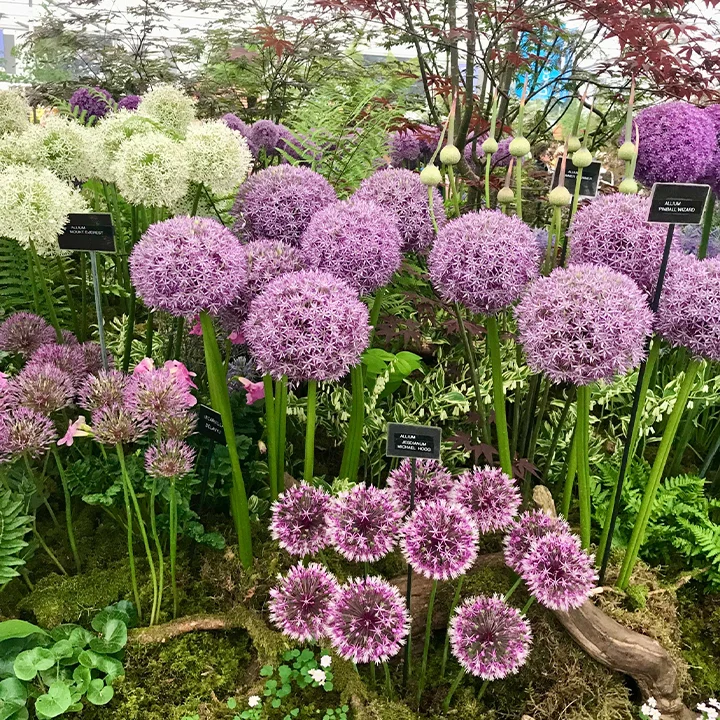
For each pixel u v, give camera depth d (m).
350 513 1.50
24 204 1.90
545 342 1.53
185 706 1.66
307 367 1.61
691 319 1.64
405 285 2.63
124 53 5.66
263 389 2.04
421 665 1.76
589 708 1.70
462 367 2.52
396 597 1.40
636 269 1.78
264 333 1.61
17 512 1.77
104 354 2.00
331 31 4.55
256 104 5.48
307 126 3.29
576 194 2.05
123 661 1.73
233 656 1.78
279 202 2.17
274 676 1.67
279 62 5.09
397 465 2.46
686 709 1.75
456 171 3.11
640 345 1.56
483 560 1.92
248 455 2.25
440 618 1.87
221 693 1.72
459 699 1.71
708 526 2.11
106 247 1.92
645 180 2.53
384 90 3.37
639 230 1.78
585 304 1.49
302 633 1.44
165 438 1.78
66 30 5.62
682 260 1.81
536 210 3.40
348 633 1.35
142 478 1.88
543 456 2.43
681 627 2.03
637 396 1.78
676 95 2.68
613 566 2.01
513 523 1.60
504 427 1.93
